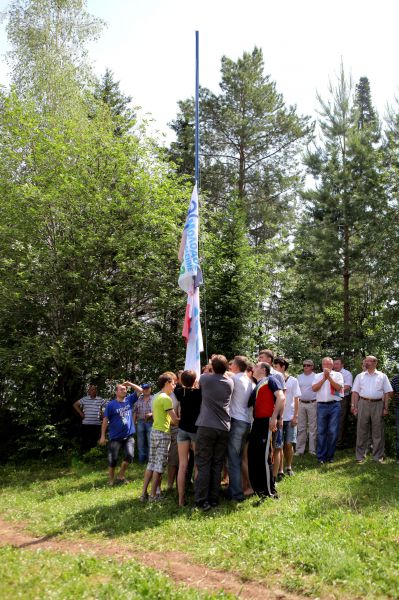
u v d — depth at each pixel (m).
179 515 7.39
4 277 14.66
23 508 8.70
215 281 15.94
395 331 14.43
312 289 15.91
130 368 15.70
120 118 18.12
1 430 15.00
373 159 15.59
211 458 7.80
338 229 15.86
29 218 15.12
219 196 27.41
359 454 11.20
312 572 5.21
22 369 13.52
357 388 11.29
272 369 9.21
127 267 15.03
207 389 7.81
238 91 26.94
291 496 8.20
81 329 14.28
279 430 9.14
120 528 6.99
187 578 5.26
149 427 12.22
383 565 5.21
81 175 15.83
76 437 14.30
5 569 5.31
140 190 15.84
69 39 23.83
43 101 21.00
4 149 15.87
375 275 15.08
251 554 5.67
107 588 4.81
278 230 26.28
